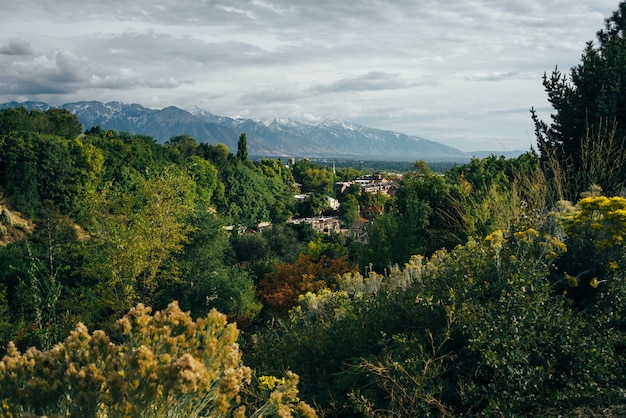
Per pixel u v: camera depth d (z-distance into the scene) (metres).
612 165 9.39
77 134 69.62
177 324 2.89
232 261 36.22
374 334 5.00
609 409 3.66
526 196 8.96
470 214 10.70
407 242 13.14
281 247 40.09
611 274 5.07
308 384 4.87
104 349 2.79
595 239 5.45
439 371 4.25
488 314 4.31
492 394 3.86
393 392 4.02
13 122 59.38
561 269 5.46
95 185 51.78
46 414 2.47
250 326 20.39
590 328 4.45
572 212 6.22
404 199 15.36
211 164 76.56
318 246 26.69
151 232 21.23
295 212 90.75
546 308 4.52
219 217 27.72
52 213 24.52
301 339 5.70
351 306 6.05
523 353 4.00
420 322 4.80
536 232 5.29
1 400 2.51
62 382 2.55
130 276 21.20
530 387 3.89
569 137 11.60
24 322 18.31
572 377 4.02
